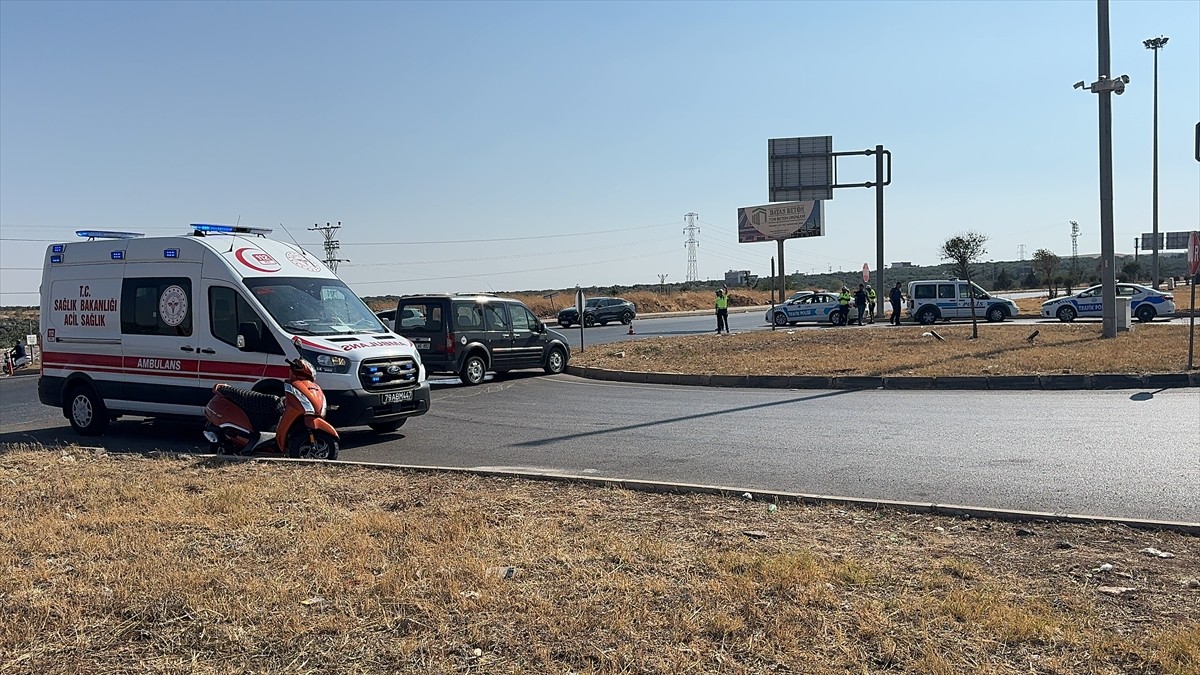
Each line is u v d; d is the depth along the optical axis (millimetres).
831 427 10672
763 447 9461
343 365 10047
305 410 9031
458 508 6523
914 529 5938
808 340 24516
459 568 5020
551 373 19891
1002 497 6914
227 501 6777
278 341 10195
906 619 4238
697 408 12914
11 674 3875
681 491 7133
